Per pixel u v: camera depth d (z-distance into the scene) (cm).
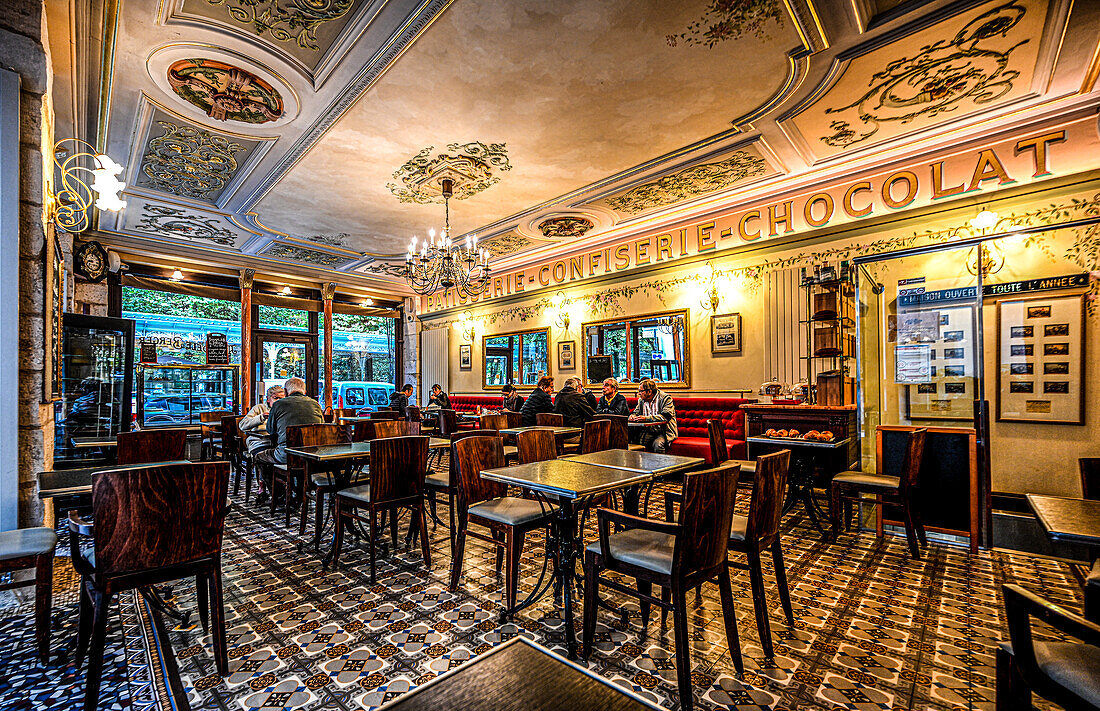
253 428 545
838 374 566
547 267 970
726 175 595
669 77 394
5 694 193
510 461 399
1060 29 340
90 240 797
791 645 233
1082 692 124
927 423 411
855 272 443
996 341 484
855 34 345
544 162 548
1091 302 442
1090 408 438
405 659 222
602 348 872
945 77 399
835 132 492
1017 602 140
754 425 532
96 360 572
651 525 197
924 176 538
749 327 686
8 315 262
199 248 900
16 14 266
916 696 193
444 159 538
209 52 362
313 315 1127
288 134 487
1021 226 480
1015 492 468
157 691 198
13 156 263
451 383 1200
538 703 99
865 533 416
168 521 197
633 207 704
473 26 335
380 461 319
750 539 226
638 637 240
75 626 247
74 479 250
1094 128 443
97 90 410
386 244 886
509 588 257
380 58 367
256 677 209
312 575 323
